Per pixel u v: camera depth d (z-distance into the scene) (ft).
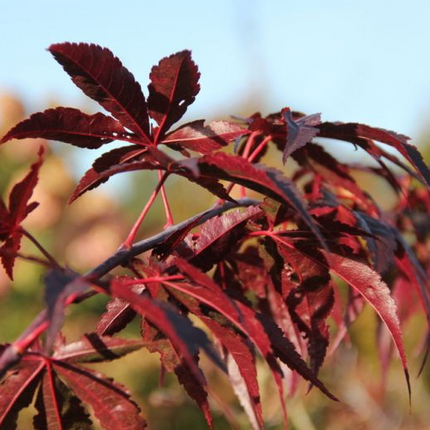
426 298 2.58
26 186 2.22
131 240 2.26
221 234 2.35
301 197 2.17
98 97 2.30
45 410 2.20
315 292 2.40
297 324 2.42
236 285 2.51
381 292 2.34
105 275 2.21
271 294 2.51
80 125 2.31
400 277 2.85
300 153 2.62
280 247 2.39
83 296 2.13
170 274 2.28
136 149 2.35
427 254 2.90
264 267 2.49
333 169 2.62
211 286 2.18
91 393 2.21
